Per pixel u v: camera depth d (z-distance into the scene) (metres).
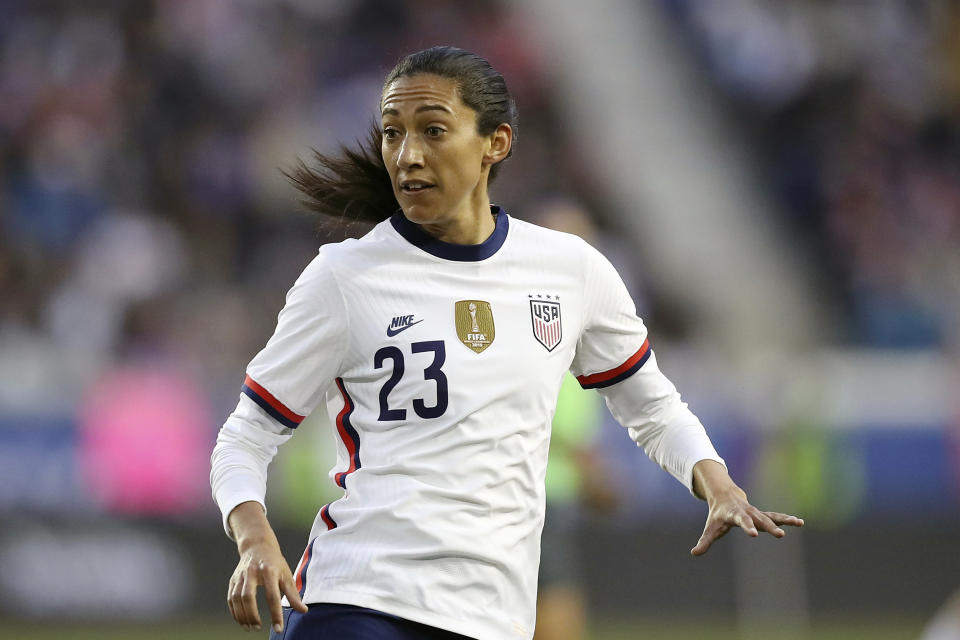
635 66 59.12
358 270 10.70
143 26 52.78
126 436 34.25
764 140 57.66
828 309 52.28
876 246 53.47
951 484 37.72
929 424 37.81
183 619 34.25
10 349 41.19
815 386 37.44
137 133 50.00
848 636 34.22
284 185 49.94
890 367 38.28
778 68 58.81
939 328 50.06
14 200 45.94
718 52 59.84
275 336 10.80
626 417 12.15
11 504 33.41
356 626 10.28
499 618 10.49
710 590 36.38
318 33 55.59
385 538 10.41
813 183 55.84
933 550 37.47
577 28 59.75
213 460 10.81
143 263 44.88
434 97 10.50
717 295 52.94
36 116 48.62
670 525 36.25
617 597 36.00
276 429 10.80
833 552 37.09
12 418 33.53
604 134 56.88
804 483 36.97
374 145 11.99
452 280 10.80
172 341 42.94
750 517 10.91
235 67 53.06
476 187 10.94
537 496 10.85
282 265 47.47
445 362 10.52
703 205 55.38
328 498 33.72
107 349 42.28
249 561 9.99
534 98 56.16
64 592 33.53
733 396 37.09
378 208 12.11
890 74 58.72
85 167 47.72
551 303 11.03
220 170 50.00
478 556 10.38
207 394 35.09
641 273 52.06
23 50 51.00
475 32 57.06
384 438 10.53
